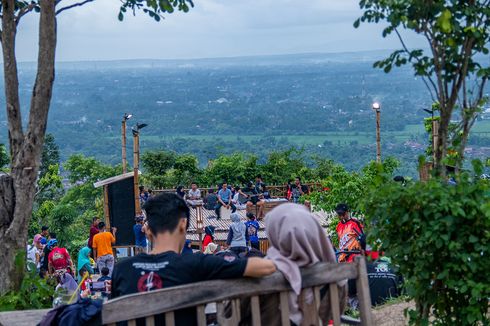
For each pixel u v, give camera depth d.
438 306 5.43
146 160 43.44
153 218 3.70
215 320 4.10
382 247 5.35
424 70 5.87
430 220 5.07
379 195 5.27
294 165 42.69
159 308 3.34
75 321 3.59
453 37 5.70
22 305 8.00
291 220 3.68
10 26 8.74
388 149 163.75
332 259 3.82
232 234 17.59
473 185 5.08
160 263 3.55
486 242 5.02
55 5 8.59
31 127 8.66
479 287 5.03
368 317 3.78
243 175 41.84
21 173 8.62
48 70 8.60
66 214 41.12
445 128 5.82
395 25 5.79
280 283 3.58
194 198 28.09
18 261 8.38
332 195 14.76
